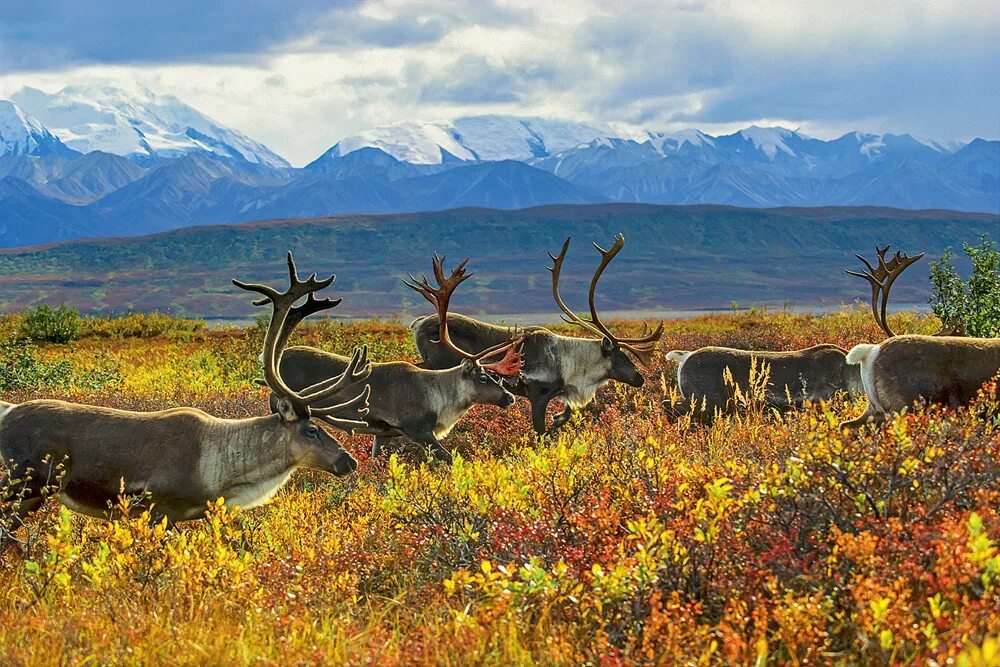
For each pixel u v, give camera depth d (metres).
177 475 24.14
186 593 17.72
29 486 23.16
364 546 20.69
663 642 14.20
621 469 22.33
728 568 16.06
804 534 16.84
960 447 18.64
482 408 43.62
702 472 20.80
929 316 72.69
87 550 21.47
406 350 65.06
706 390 37.47
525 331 44.53
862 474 17.94
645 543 16.19
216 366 62.69
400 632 16.36
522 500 21.02
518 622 15.19
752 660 13.34
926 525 16.47
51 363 62.53
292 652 14.80
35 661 14.99
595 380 44.72
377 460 34.53
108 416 24.25
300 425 25.19
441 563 18.84
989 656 10.75
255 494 25.23
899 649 13.30
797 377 36.88
